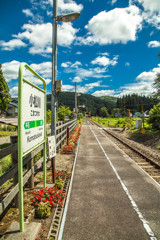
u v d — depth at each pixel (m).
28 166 4.50
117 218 3.56
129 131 22.97
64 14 5.77
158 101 20.86
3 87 23.36
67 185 5.18
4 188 4.78
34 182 5.25
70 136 15.24
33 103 3.58
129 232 3.14
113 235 3.06
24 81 3.00
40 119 4.18
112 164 7.55
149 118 18.38
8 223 3.21
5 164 6.09
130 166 7.27
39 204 3.55
